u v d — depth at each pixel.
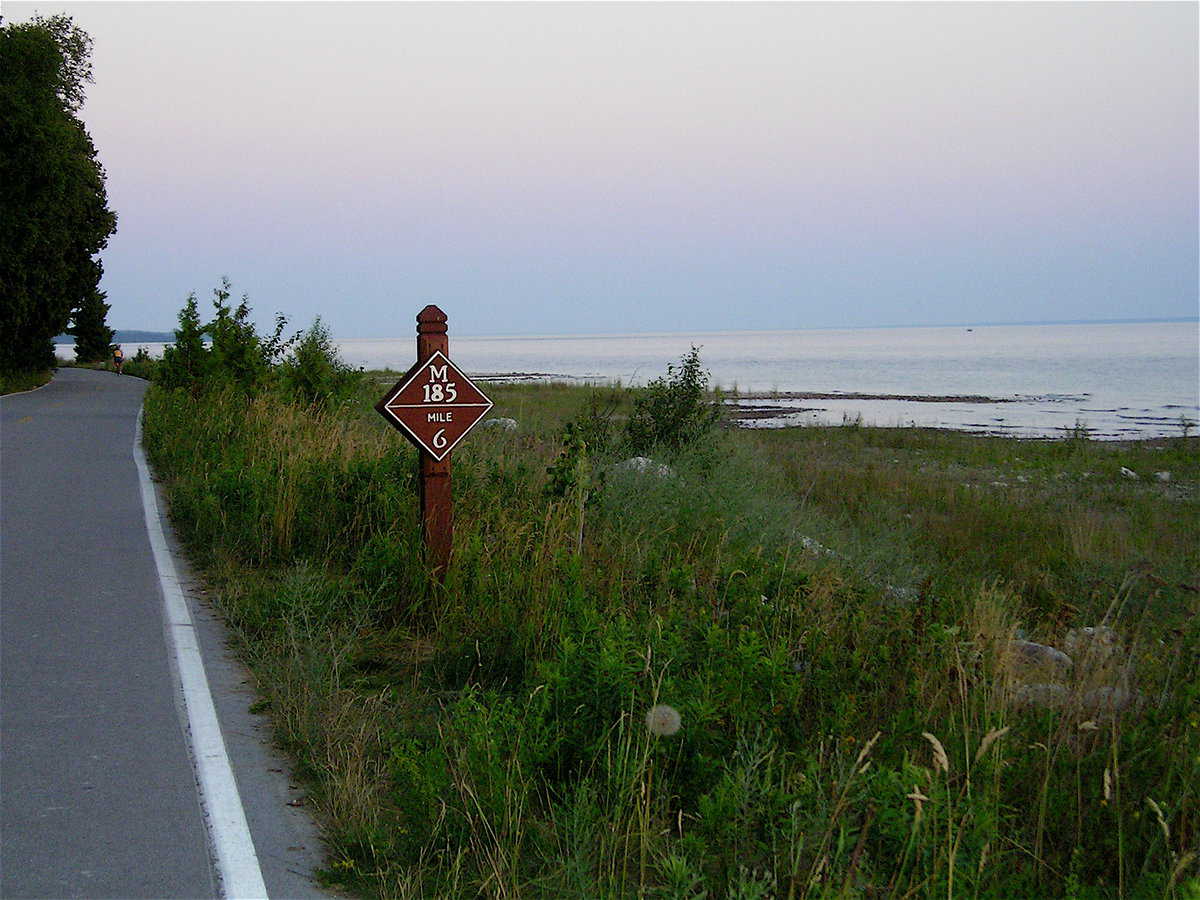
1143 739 4.78
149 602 7.91
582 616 5.71
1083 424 35.75
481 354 189.50
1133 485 19.62
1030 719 5.00
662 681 4.87
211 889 3.88
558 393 40.19
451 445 7.75
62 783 4.74
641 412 15.83
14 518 11.43
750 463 14.28
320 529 9.36
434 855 4.12
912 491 17.11
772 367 99.81
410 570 7.65
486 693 5.21
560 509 8.64
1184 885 3.48
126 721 5.51
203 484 11.30
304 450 11.68
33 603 7.82
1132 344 176.00
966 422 37.41
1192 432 33.22
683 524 9.78
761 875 3.84
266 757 5.11
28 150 36.25
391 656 6.73
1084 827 4.30
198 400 22.30
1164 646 6.04
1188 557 11.34
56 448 18.44
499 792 4.27
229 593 7.94
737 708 4.83
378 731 5.26
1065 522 14.09
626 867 4.06
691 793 4.48
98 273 50.50
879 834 3.92
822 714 4.96
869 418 38.62
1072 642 6.22
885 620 6.50
